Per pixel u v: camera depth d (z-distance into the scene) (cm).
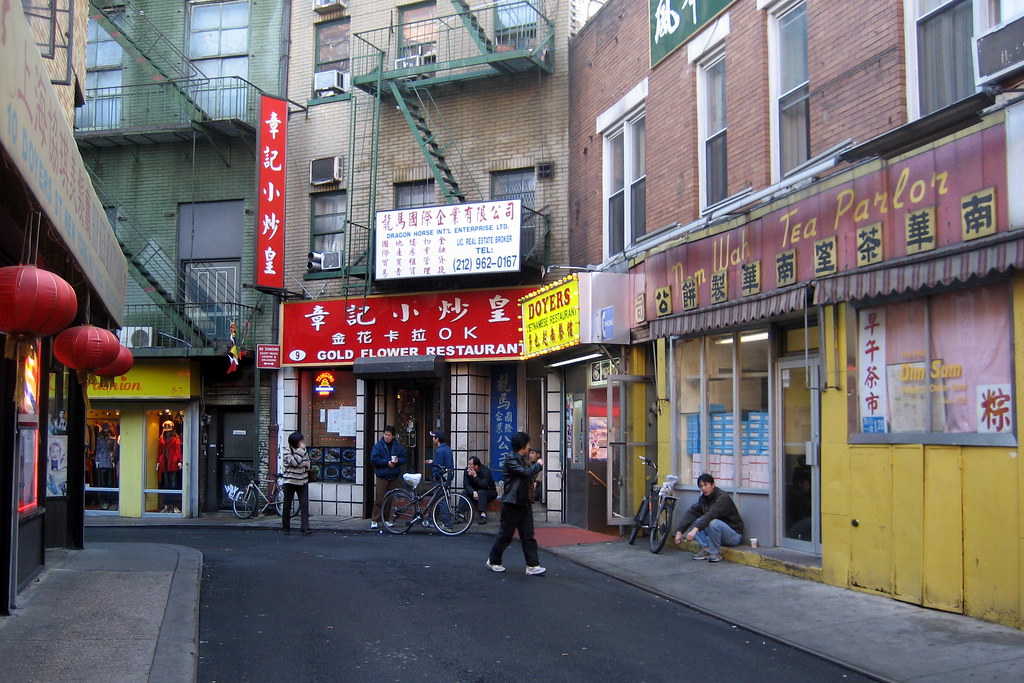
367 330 1794
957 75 840
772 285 1021
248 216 1939
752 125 1128
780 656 700
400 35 1852
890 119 898
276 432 1853
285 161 1847
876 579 869
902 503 840
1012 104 707
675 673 654
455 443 1719
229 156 1962
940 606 792
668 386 1269
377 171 1834
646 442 1340
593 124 1580
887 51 906
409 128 1828
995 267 718
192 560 1130
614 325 1343
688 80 1276
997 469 743
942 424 817
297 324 1853
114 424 1961
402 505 1566
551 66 1705
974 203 743
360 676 646
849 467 912
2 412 790
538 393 1752
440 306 1741
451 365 1739
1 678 604
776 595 898
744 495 1135
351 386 1842
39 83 606
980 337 779
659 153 1350
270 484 1844
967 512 770
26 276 615
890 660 666
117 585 941
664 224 1327
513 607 878
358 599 919
